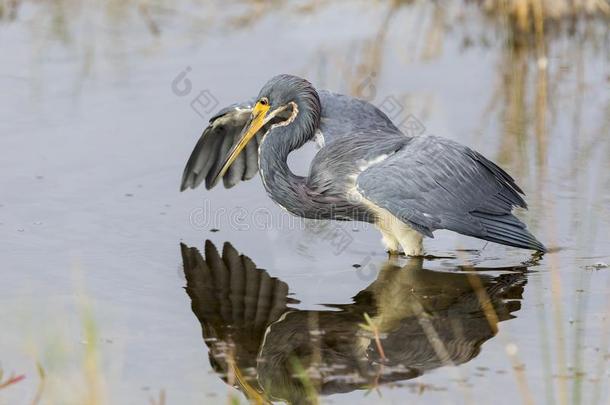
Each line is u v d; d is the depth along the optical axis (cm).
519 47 1980
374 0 2181
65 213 1315
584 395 898
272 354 996
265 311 1085
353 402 902
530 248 1185
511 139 1554
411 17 2116
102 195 1373
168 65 1822
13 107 1638
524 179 1416
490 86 1784
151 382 935
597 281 1139
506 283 1150
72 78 1761
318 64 1848
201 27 2019
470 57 1930
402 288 1145
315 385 936
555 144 1534
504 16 2023
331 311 1089
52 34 1961
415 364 973
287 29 2022
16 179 1404
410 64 1878
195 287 1138
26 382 927
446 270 1196
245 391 926
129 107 1648
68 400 896
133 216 1320
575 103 1705
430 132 1579
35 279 1138
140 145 1525
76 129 1568
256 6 2139
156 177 1434
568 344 994
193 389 924
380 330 1045
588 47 1983
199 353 992
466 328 1044
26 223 1281
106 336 1016
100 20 2045
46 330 1023
